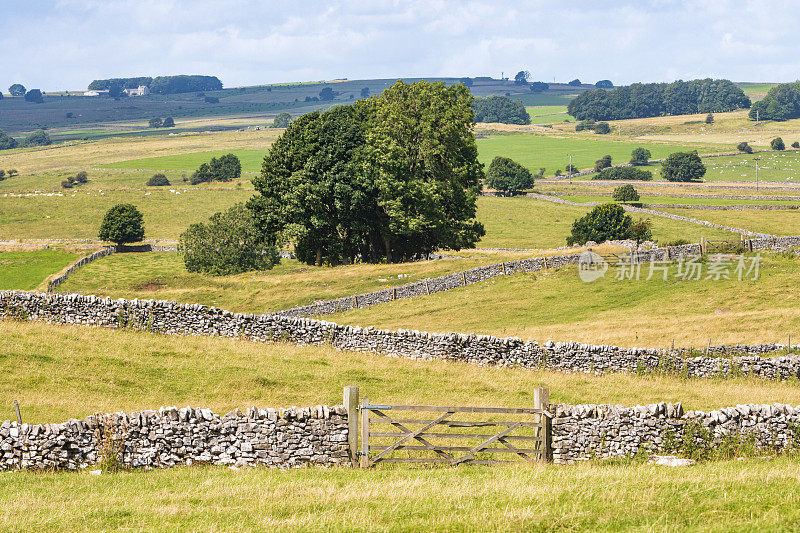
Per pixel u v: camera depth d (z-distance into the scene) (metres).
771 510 40.31
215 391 80.56
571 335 138.38
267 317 109.75
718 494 43.69
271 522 40.66
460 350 107.44
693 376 108.88
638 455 59.53
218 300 191.75
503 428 69.94
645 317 152.88
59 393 74.50
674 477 48.28
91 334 98.75
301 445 56.81
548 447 58.28
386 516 41.38
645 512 40.69
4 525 41.06
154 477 52.69
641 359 109.88
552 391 91.38
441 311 170.50
